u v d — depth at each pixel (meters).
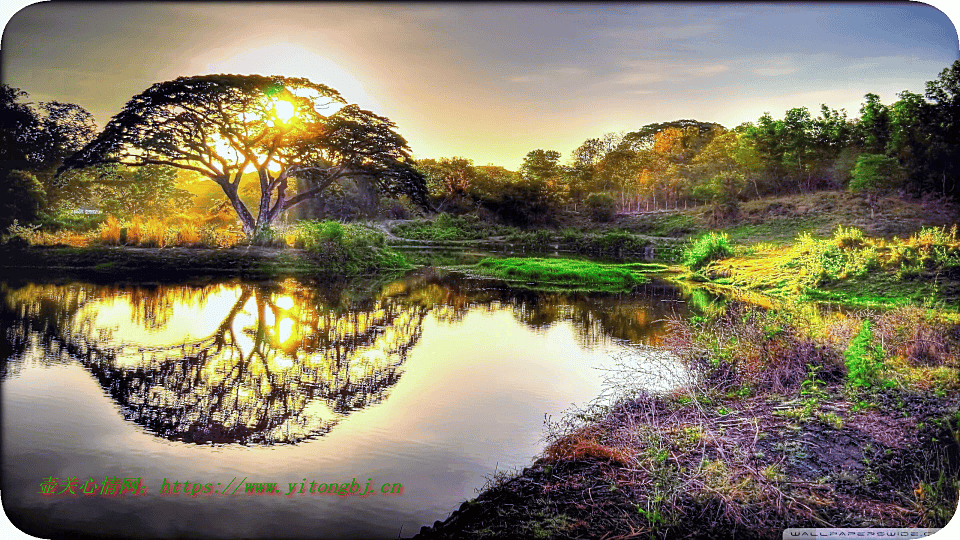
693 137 61.38
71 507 4.72
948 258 14.73
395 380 7.98
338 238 23.47
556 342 10.20
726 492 4.68
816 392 6.42
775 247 25.19
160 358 9.09
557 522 4.48
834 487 4.80
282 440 6.00
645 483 4.89
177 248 22.25
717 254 23.44
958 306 11.59
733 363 7.23
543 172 64.38
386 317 12.71
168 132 24.50
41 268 19.66
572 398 7.18
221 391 7.53
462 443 5.91
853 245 17.84
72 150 24.41
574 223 52.34
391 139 27.86
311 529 4.41
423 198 31.09
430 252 34.41
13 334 10.36
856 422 5.67
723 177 42.59
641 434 5.47
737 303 14.40
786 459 5.12
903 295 13.57
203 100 23.89
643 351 9.38
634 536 4.30
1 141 22.23
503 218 52.31
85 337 10.30
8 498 4.89
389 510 4.71
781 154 42.44
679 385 6.90
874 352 6.83
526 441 5.95
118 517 4.60
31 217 23.11
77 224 26.06
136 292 15.62
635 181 58.84
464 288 17.95
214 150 26.09
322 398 7.28
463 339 10.49
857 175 32.94
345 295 16.03
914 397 6.07
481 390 7.52
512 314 13.20
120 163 25.38
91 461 5.52
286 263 21.80
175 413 6.78
